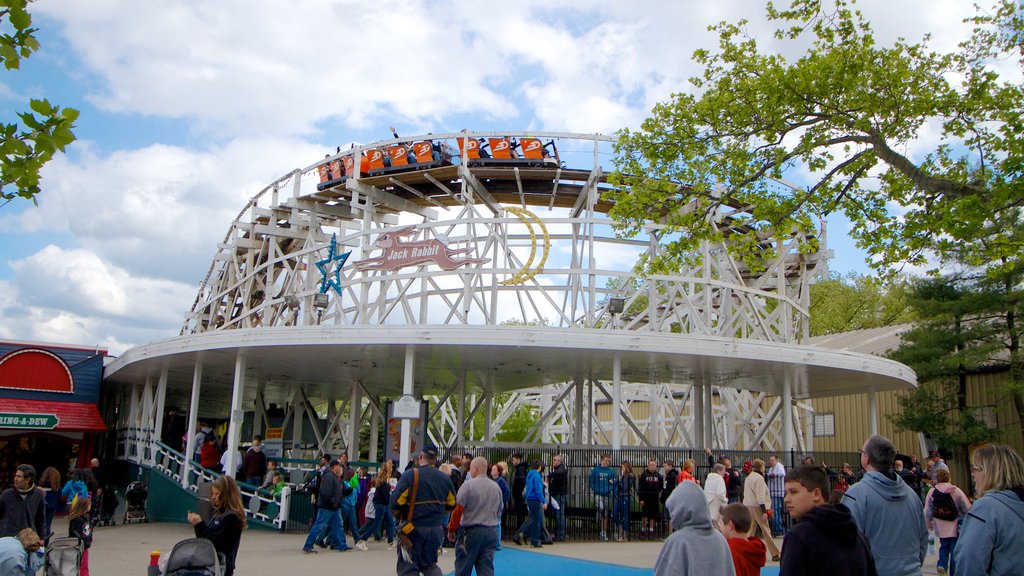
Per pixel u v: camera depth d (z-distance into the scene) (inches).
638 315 1327.5
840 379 919.0
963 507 470.6
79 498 414.9
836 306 2274.9
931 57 661.9
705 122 727.1
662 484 692.7
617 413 756.0
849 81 637.9
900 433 1323.8
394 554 562.6
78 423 1009.5
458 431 974.4
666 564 204.5
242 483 779.4
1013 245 605.3
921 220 639.1
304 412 1416.1
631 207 759.1
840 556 175.6
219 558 301.4
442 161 1325.0
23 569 292.5
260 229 1632.6
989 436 1083.3
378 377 1043.9
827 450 1471.5
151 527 791.7
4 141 256.5
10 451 1021.2
